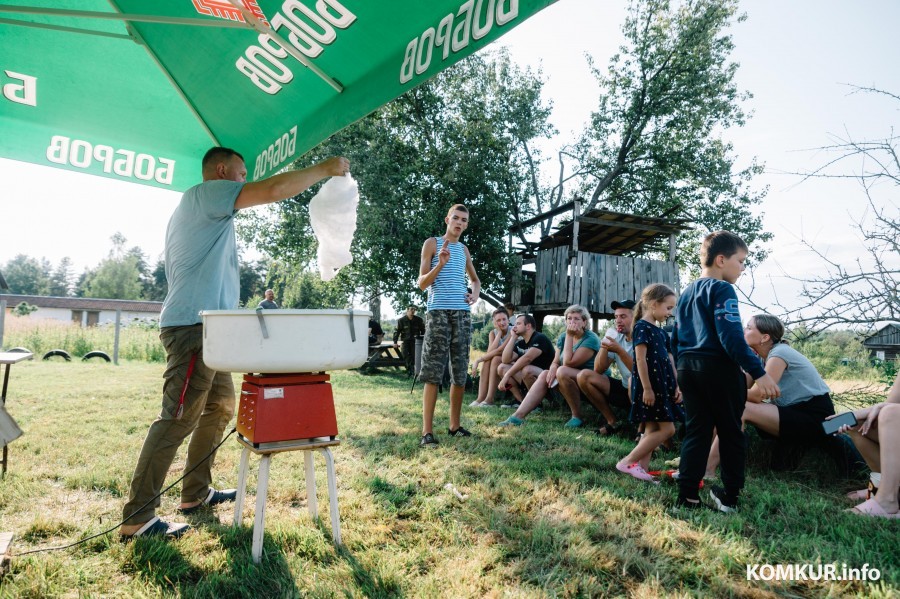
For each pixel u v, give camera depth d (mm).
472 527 2316
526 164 18109
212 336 1913
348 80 2361
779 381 3359
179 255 2281
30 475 2988
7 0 2588
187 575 1862
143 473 2156
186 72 2902
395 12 1884
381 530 2264
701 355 2602
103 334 14961
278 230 13742
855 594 1766
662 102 17875
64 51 2855
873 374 4191
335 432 2131
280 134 3027
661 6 17500
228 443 3824
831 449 3264
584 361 4770
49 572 1819
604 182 18734
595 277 11734
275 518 2404
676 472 3174
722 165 17953
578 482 2957
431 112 13703
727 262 2713
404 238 11961
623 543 2129
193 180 3717
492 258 12742
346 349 1965
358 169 12234
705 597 1731
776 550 2076
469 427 4703
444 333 4020
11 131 3045
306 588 1745
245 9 2059
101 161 3346
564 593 1728
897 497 2520
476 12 1625
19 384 7516
